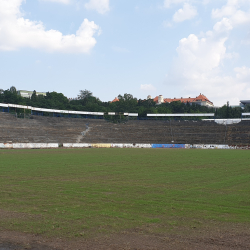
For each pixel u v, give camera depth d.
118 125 122.50
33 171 30.45
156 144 98.50
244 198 18.38
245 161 42.94
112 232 12.41
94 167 34.31
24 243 11.44
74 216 14.59
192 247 10.88
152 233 12.30
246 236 11.98
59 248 10.93
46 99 157.00
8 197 18.66
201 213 15.11
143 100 198.50
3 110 119.62
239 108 153.50
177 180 25.12
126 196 18.88
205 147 95.56
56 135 100.19
